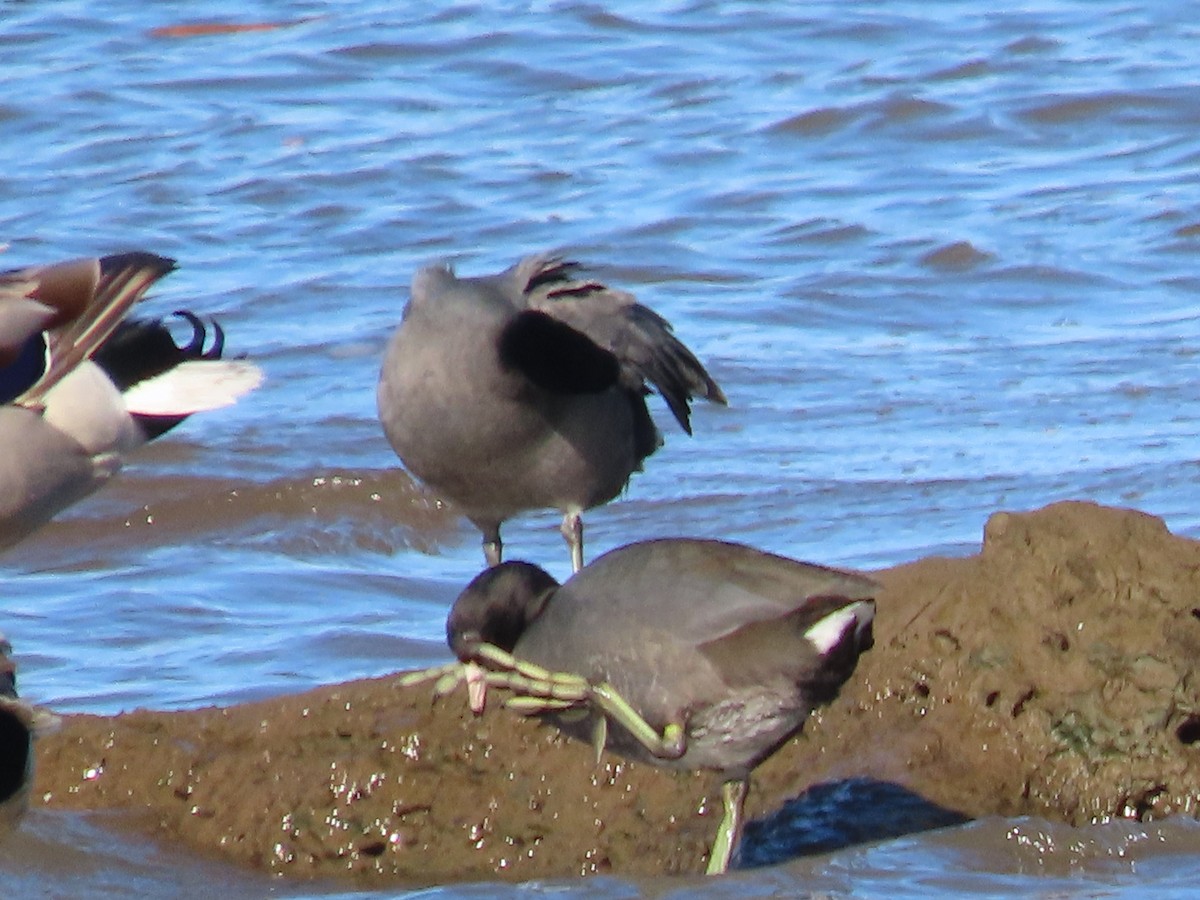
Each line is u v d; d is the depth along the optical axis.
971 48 27.31
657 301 20.28
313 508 16.17
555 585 10.16
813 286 20.48
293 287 20.81
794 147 24.45
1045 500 15.37
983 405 17.47
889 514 15.32
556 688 9.67
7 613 14.23
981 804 10.41
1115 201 22.31
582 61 27.45
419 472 12.52
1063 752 10.45
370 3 29.91
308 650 13.48
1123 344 18.70
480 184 23.48
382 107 26.14
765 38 28.03
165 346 9.85
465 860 10.59
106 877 10.50
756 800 10.58
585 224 22.19
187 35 28.73
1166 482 15.53
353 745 10.95
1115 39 27.44
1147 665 10.42
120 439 9.67
